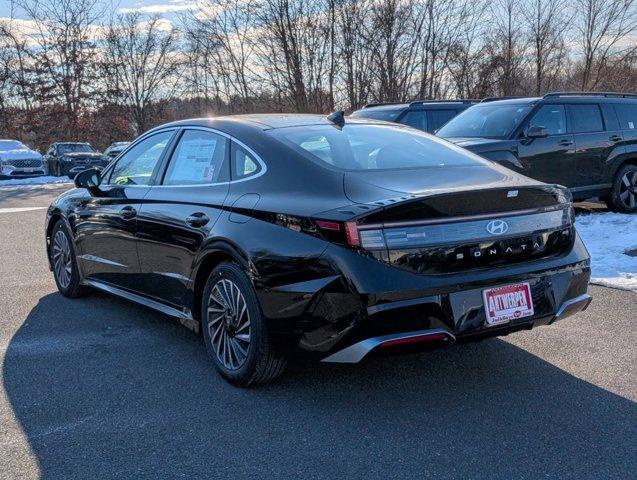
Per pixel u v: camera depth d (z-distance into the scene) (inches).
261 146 155.8
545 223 142.8
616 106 391.5
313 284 128.6
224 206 153.7
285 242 134.5
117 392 148.2
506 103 380.2
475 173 150.9
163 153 188.7
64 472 113.2
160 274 177.8
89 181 207.8
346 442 123.2
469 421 131.4
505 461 115.3
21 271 283.1
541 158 357.1
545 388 147.4
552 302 141.3
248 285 142.3
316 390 148.0
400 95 946.7
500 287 133.8
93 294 240.8
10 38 1539.1
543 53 1016.2
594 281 237.3
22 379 156.2
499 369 159.2
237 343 149.3
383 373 157.6
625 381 150.5
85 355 173.2
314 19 928.3
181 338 187.5
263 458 117.6
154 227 177.0
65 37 1585.9
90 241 213.6
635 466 113.3
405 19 936.3
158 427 130.3
